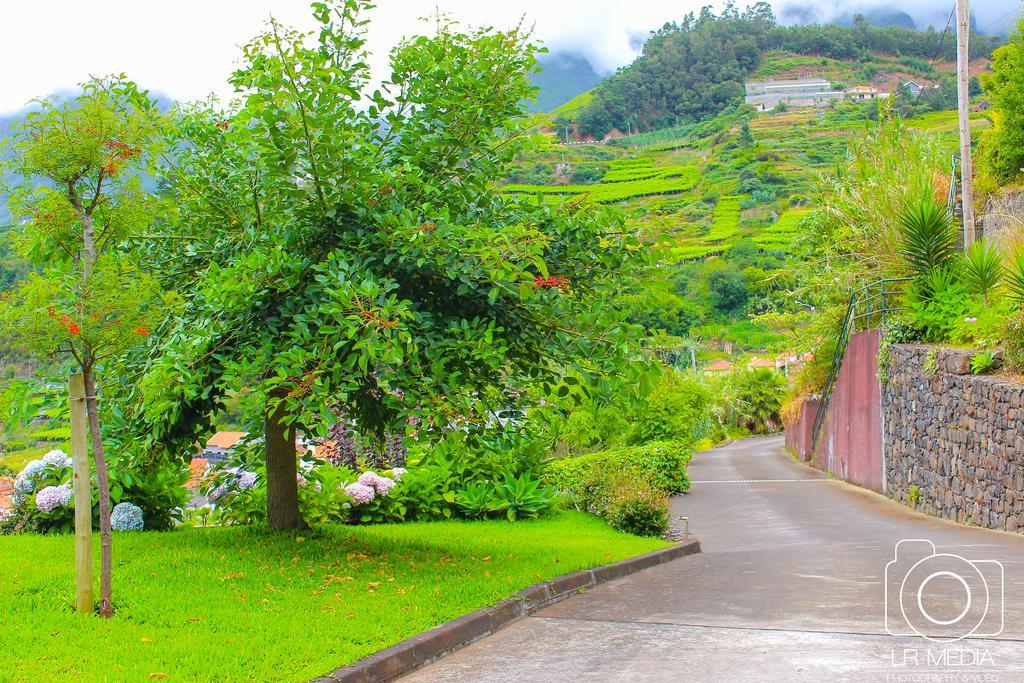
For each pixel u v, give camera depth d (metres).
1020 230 16.86
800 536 13.30
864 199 21.62
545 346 8.28
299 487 11.05
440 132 8.55
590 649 5.93
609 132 166.62
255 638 5.47
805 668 5.20
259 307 7.93
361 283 7.38
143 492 10.11
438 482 13.40
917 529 13.48
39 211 6.72
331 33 8.13
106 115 6.61
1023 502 12.00
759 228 98.19
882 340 19.27
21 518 9.61
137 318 6.06
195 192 8.70
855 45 185.62
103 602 5.92
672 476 21.14
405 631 5.86
